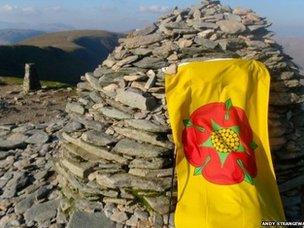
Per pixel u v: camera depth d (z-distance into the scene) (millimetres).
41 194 3107
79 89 3283
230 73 2602
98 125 2854
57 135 4398
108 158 2713
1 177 3514
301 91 2863
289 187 2824
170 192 2535
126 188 2615
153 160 2551
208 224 2262
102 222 2574
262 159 2518
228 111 2539
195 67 2605
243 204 2301
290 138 2824
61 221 2777
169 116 2510
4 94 8438
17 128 4734
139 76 2787
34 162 3734
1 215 2996
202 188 2406
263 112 2566
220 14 3250
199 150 2488
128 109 2748
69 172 2900
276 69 2807
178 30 3025
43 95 8203
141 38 3092
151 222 2502
